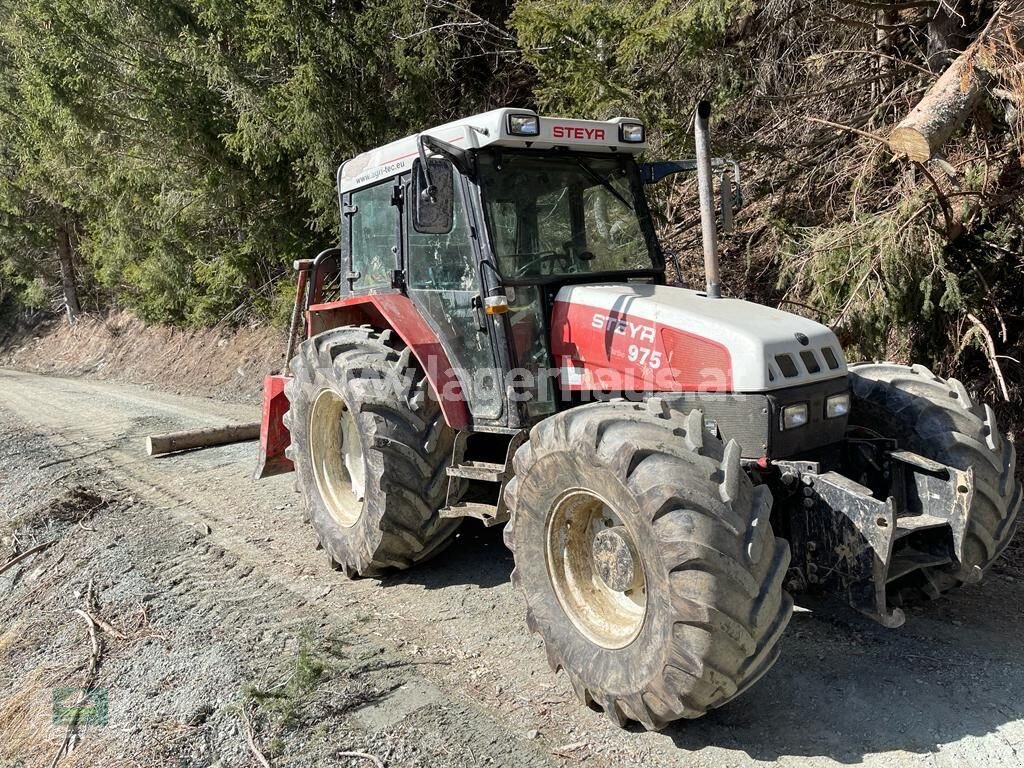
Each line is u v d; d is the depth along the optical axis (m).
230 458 8.17
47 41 11.02
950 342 5.75
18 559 6.13
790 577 3.24
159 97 10.64
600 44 6.98
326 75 9.42
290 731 3.34
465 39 10.52
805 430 3.35
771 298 7.24
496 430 4.09
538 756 2.98
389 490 4.32
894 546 3.46
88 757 3.54
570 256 4.14
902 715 3.01
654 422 2.97
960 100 4.85
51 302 24.69
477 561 4.93
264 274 13.32
